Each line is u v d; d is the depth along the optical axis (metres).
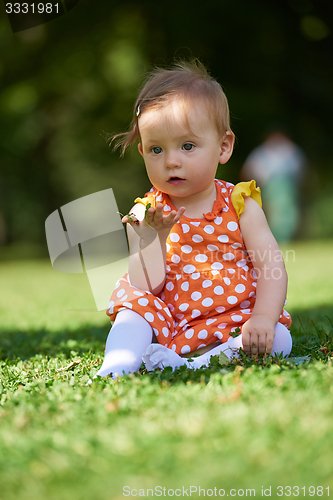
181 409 1.97
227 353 2.82
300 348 3.26
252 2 16.25
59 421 1.97
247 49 16.64
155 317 2.90
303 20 16.44
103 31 17.08
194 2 16.17
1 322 6.36
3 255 21.02
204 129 2.93
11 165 21.69
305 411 1.88
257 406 1.95
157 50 17.09
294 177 14.34
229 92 17.09
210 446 1.67
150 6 16.30
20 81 18.34
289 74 17.11
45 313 7.06
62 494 1.48
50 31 16.95
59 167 22.33
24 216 23.41
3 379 2.95
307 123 18.05
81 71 18.20
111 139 3.67
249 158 15.23
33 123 20.27
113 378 2.62
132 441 1.72
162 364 2.70
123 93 18.89
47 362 3.46
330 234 20.16
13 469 1.61
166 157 2.93
